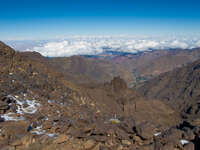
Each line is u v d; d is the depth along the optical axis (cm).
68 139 1058
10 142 1009
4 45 3025
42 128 1285
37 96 2133
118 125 1488
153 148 1081
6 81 2120
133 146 1102
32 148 947
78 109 2405
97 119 2059
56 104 2153
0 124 1198
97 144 1038
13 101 1748
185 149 1091
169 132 1312
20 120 1302
